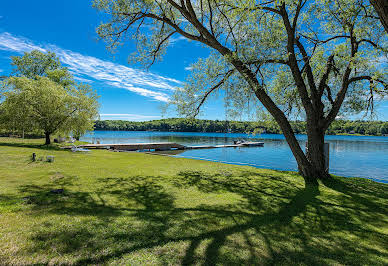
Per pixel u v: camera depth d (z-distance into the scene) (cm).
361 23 892
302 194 694
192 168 1138
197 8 1002
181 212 492
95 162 1222
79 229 377
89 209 481
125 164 1195
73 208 480
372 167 1780
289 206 571
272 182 851
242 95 951
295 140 930
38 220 404
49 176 800
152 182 785
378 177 1387
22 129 2117
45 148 1795
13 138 2877
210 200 597
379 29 891
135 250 320
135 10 973
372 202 629
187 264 289
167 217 458
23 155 1289
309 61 947
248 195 662
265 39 810
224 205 558
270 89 1063
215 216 477
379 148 3578
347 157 2417
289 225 445
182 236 373
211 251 326
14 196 535
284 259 314
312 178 911
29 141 2477
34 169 923
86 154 1608
